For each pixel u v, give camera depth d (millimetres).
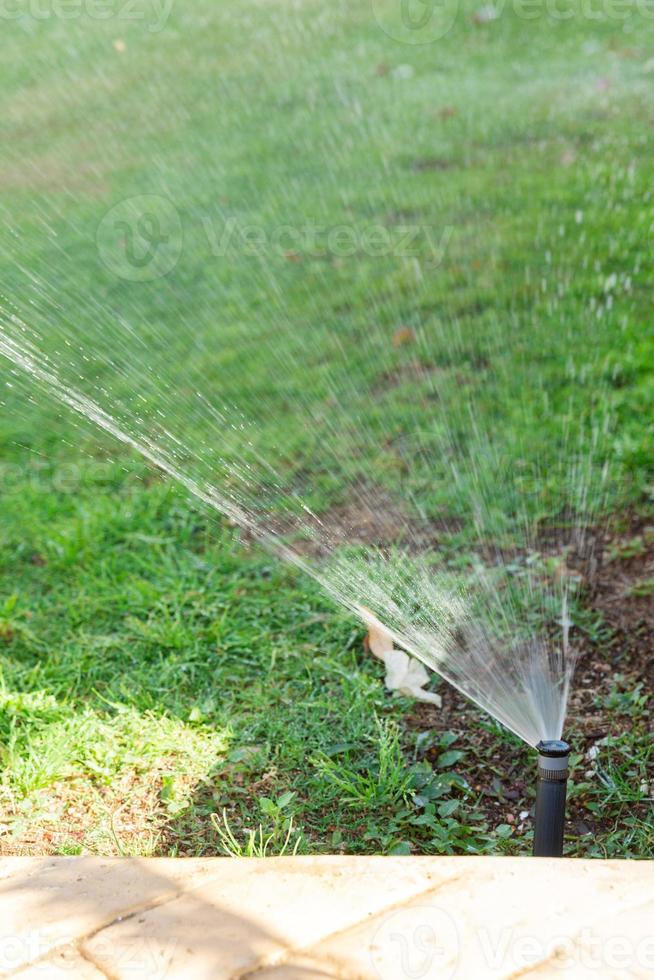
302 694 3168
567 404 4668
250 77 9227
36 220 7012
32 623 3639
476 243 6207
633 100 7836
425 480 4238
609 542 3854
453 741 2924
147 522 4184
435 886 1841
